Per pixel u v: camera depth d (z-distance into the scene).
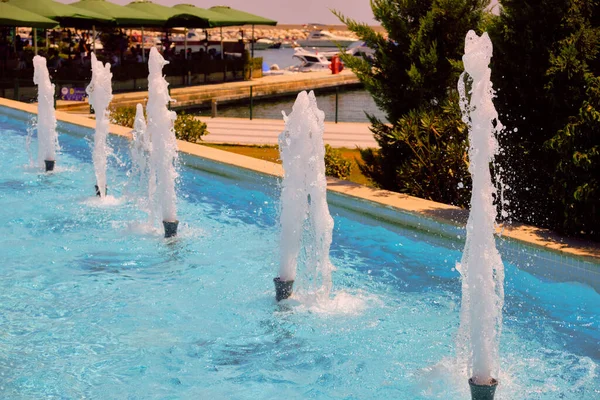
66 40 38.88
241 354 5.89
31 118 16.98
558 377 5.46
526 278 7.11
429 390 5.29
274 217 9.66
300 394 5.29
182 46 52.59
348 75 43.62
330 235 6.82
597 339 6.09
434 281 7.36
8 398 5.13
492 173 8.23
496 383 4.89
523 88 8.16
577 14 7.89
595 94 7.30
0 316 6.51
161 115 8.70
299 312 6.66
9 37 31.73
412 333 6.23
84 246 8.45
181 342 6.09
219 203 10.32
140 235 8.87
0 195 10.58
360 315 6.59
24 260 7.96
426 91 9.88
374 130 10.29
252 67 40.00
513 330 6.24
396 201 8.67
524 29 8.10
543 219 8.08
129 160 12.88
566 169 7.23
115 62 32.25
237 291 7.16
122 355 5.84
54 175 11.89
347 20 10.35
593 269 6.60
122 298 6.98
